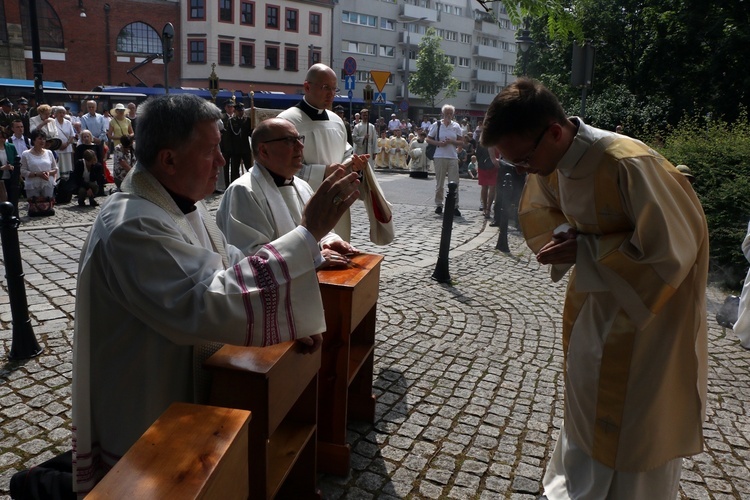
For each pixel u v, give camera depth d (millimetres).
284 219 3082
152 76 42781
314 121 4508
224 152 12484
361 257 3406
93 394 1857
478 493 2936
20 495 2117
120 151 10641
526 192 2562
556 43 22641
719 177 7883
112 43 40969
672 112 20797
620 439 2168
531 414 3734
